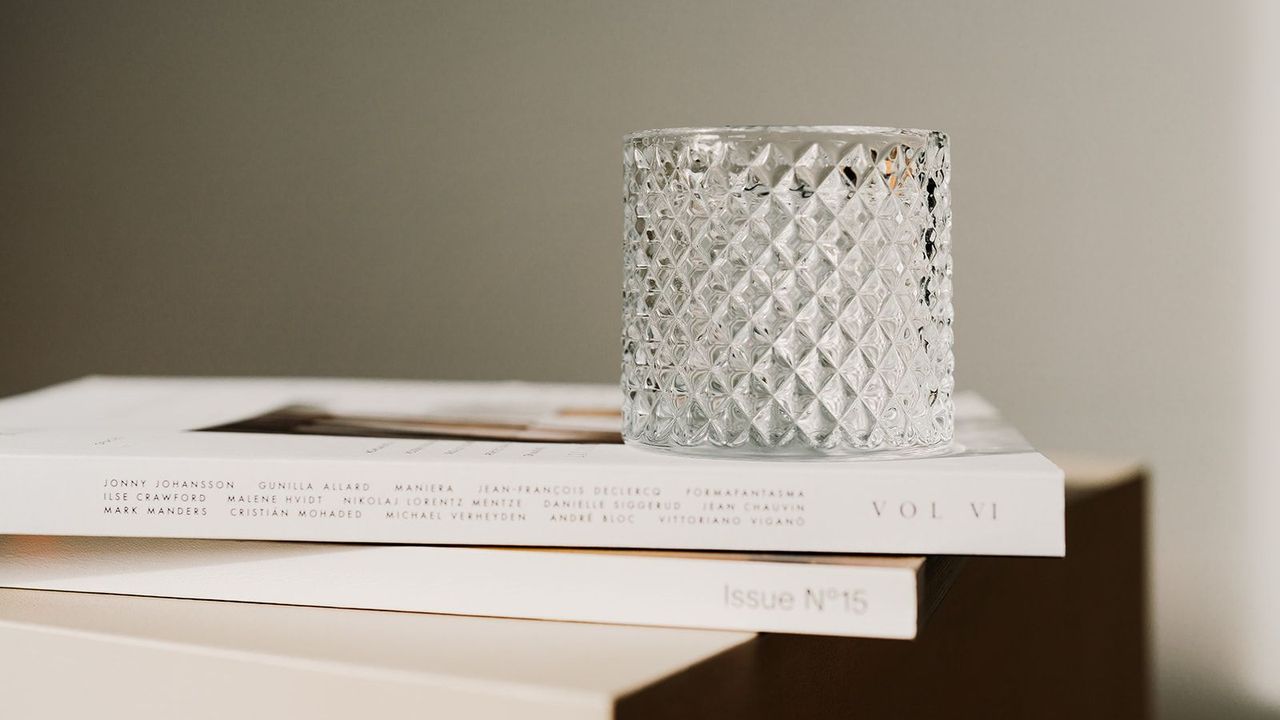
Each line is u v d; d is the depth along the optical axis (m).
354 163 0.98
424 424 0.60
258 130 1.00
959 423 0.60
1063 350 0.85
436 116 0.96
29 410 0.64
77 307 1.05
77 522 0.53
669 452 0.53
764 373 0.52
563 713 0.46
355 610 0.52
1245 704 0.84
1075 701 0.75
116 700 0.50
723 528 0.50
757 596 0.50
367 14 0.97
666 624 0.50
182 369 1.02
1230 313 0.83
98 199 1.04
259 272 1.00
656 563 0.50
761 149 0.52
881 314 0.52
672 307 0.53
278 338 1.00
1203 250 0.83
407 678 0.47
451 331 0.96
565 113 0.93
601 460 0.51
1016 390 0.86
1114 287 0.84
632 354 0.55
